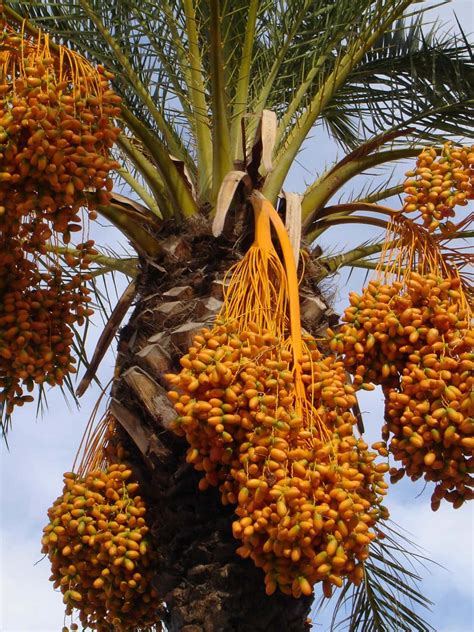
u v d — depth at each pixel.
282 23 5.81
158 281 4.72
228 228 4.70
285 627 4.07
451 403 3.65
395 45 6.21
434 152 4.32
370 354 3.94
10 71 4.00
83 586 4.25
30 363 4.04
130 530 4.19
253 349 3.52
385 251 4.22
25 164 3.70
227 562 4.09
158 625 4.61
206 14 5.80
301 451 3.31
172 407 4.27
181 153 6.01
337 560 3.26
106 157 3.91
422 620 6.09
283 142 5.56
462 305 3.91
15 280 4.11
